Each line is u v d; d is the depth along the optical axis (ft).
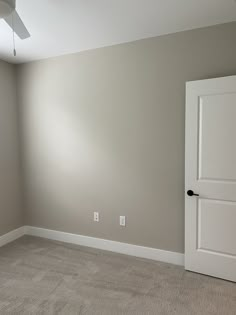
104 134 9.89
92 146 10.17
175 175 8.80
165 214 9.07
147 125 9.10
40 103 11.09
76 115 10.37
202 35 8.03
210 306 6.73
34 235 11.87
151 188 9.24
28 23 7.52
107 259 9.42
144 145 9.22
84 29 8.02
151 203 9.28
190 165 8.18
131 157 9.48
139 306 6.77
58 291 7.47
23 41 8.89
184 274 8.32
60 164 10.94
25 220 12.05
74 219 10.87
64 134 10.70
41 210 11.65
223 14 7.22
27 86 11.30
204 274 8.25
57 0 6.25
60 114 10.70
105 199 10.11
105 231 10.22
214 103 7.67
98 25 7.75
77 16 7.13
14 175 11.62
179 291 7.39
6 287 7.68
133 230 9.68
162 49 8.62
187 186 8.28
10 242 11.14
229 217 7.73
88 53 9.87
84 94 10.12
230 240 7.77
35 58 10.76
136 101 9.20
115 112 9.61
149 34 8.52
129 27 7.95
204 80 7.75
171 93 8.63
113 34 8.46
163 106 8.78
